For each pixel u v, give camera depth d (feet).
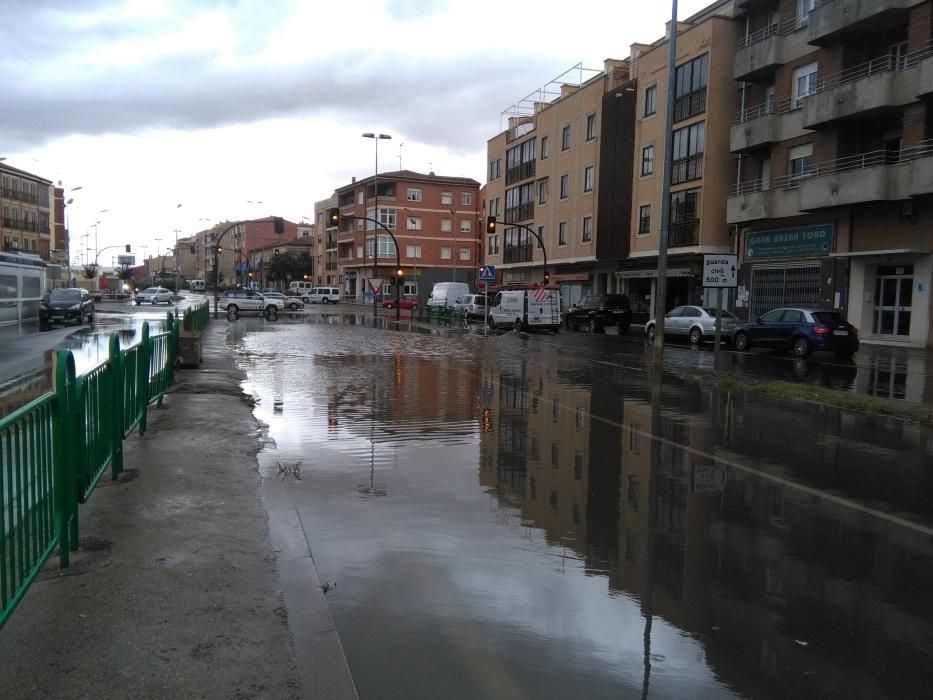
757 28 104.68
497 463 25.07
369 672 11.11
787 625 12.99
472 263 276.62
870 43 85.92
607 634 12.53
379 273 267.59
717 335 53.16
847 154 87.30
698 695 10.69
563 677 11.10
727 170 109.40
